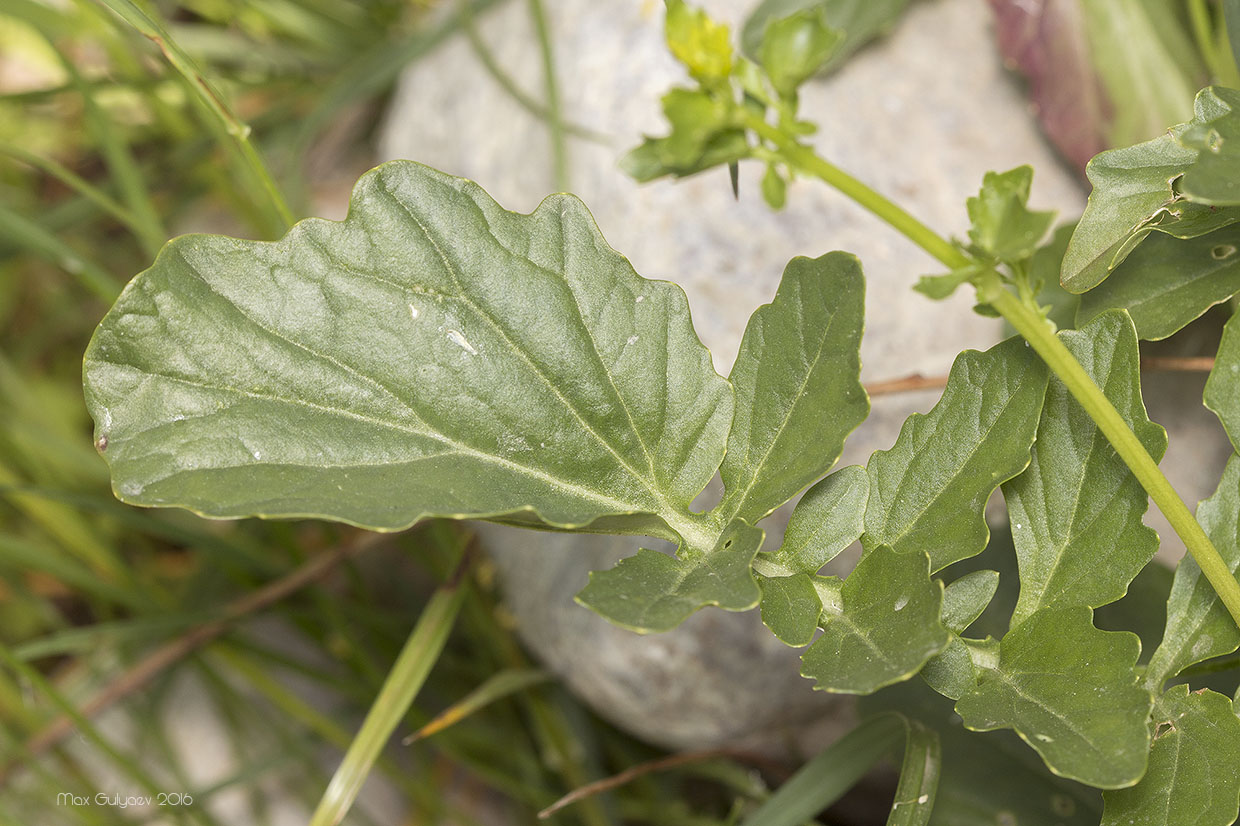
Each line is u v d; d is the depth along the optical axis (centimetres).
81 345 71
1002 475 30
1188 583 30
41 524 58
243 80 67
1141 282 31
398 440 29
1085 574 30
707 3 45
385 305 29
